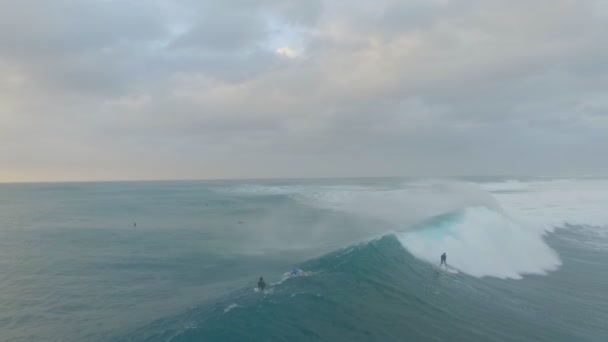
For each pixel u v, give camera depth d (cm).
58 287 2248
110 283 2306
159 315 1742
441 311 1644
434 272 2089
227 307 1559
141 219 5291
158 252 3117
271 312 1498
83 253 3127
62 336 1617
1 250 3272
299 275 1928
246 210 6141
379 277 1917
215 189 13525
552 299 1873
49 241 3678
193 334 1352
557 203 5059
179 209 6588
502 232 2820
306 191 10188
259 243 3372
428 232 2561
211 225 4572
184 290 2128
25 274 2522
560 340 1465
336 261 2072
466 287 1947
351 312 1548
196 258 2864
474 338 1429
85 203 8306
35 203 8438
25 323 1761
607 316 1702
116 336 1564
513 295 1903
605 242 3088
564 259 2603
